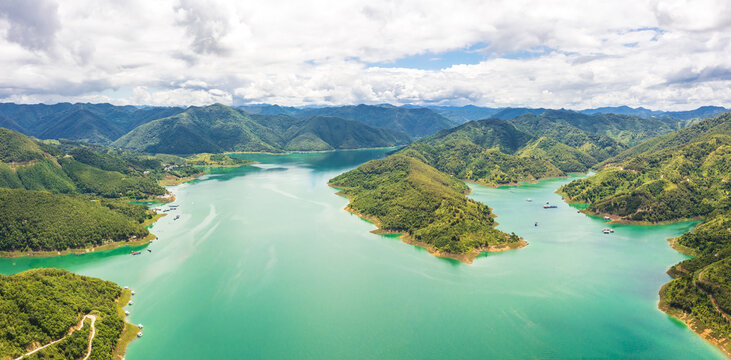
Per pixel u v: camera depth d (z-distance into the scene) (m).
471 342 152.00
